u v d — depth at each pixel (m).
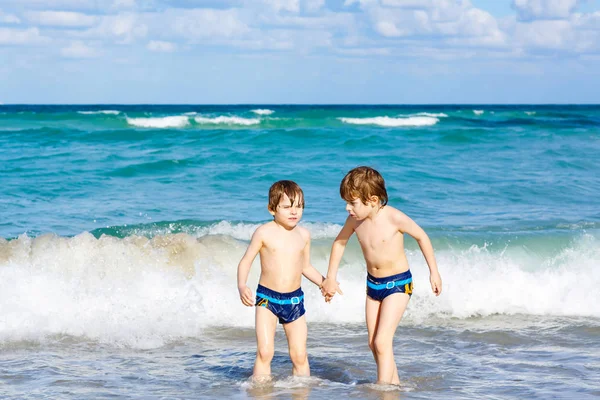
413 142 23.84
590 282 7.79
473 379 4.97
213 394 4.61
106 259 7.39
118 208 11.58
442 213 11.40
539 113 60.44
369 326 4.88
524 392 4.64
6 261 7.25
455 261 8.02
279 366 5.40
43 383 4.84
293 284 4.89
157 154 19.36
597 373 5.15
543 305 7.37
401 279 4.80
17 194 12.76
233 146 21.86
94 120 33.41
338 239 5.10
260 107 117.81
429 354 5.74
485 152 21.28
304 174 15.76
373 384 4.76
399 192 13.54
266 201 12.51
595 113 64.75
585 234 9.29
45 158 18.14
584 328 6.68
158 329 6.34
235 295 7.09
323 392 4.60
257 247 4.88
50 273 7.11
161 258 7.55
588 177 16.02
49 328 6.25
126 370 5.22
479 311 7.21
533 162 18.80
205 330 6.47
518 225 10.21
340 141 23.48
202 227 9.64
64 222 10.39
